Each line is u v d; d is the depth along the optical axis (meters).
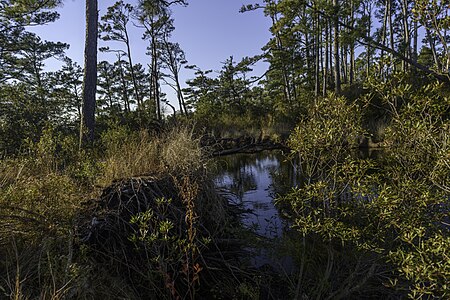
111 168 3.62
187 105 28.41
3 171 3.51
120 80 34.25
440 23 1.80
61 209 2.61
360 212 2.28
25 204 2.59
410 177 2.13
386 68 2.14
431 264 1.53
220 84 19.94
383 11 21.67
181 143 3.88
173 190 2.95
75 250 2.33
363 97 2.28
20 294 1.74
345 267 2.66
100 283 2.15
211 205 3.10
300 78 22.25
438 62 2.01
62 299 1.79
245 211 4.07
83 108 6.74
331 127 2.29
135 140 5.07
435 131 1.97
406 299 2.25
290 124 14.06
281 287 2.80
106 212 2.63
